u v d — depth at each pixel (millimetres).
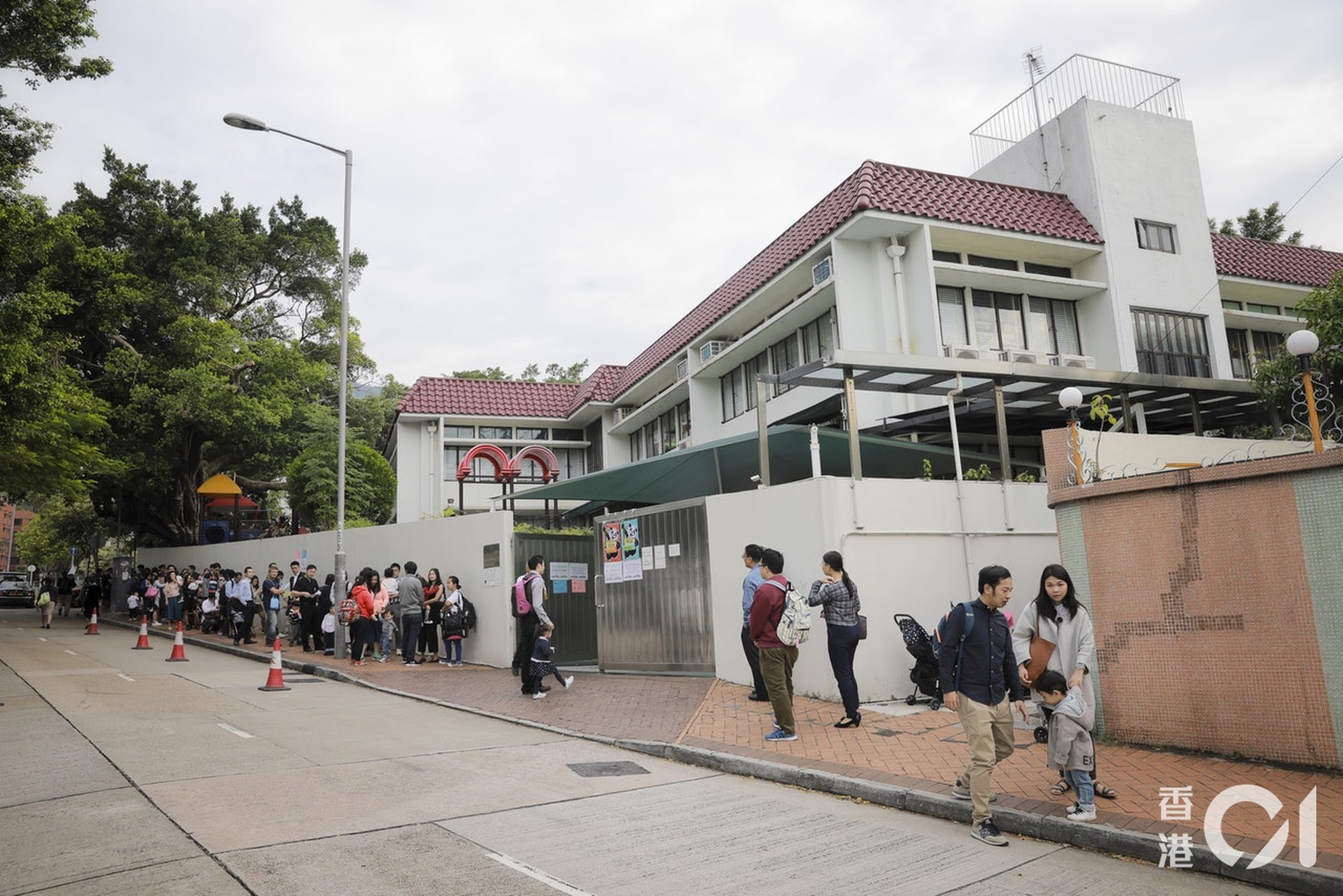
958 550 11672
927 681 10180
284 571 24250
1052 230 18500
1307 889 4871
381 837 5855
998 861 5535
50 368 19922
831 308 18953
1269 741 7109
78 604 41031
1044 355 17969
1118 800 6387
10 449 19812
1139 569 8062
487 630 16297
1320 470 6988
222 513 38312
